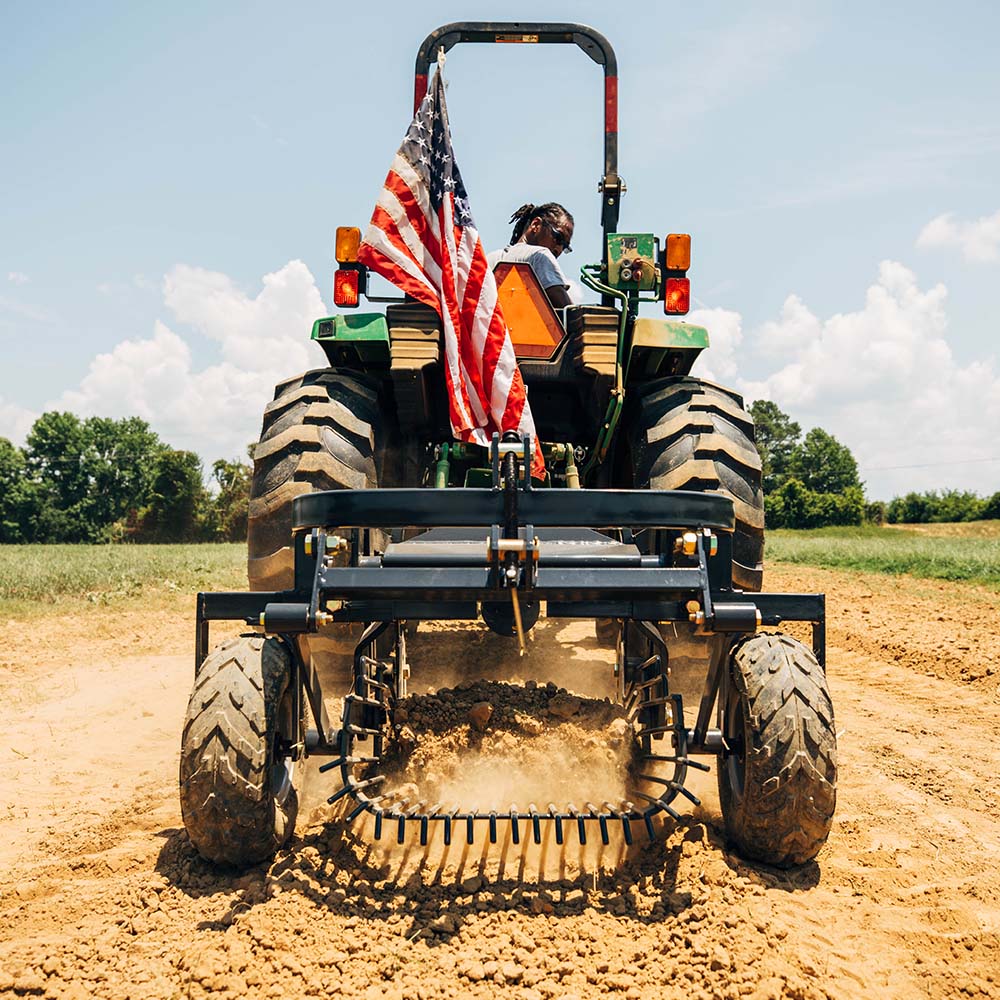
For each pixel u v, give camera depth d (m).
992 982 2.25
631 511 2.67
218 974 2.19
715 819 3.09
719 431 4.09
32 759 4.46
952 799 3.78
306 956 2.27
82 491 92.94
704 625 2.67
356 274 4.03
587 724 3.04
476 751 2.97
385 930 2.40
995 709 5.70
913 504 81.75
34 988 2.17
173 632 9.37
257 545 3.92
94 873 2.87
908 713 5.57
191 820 2.60
